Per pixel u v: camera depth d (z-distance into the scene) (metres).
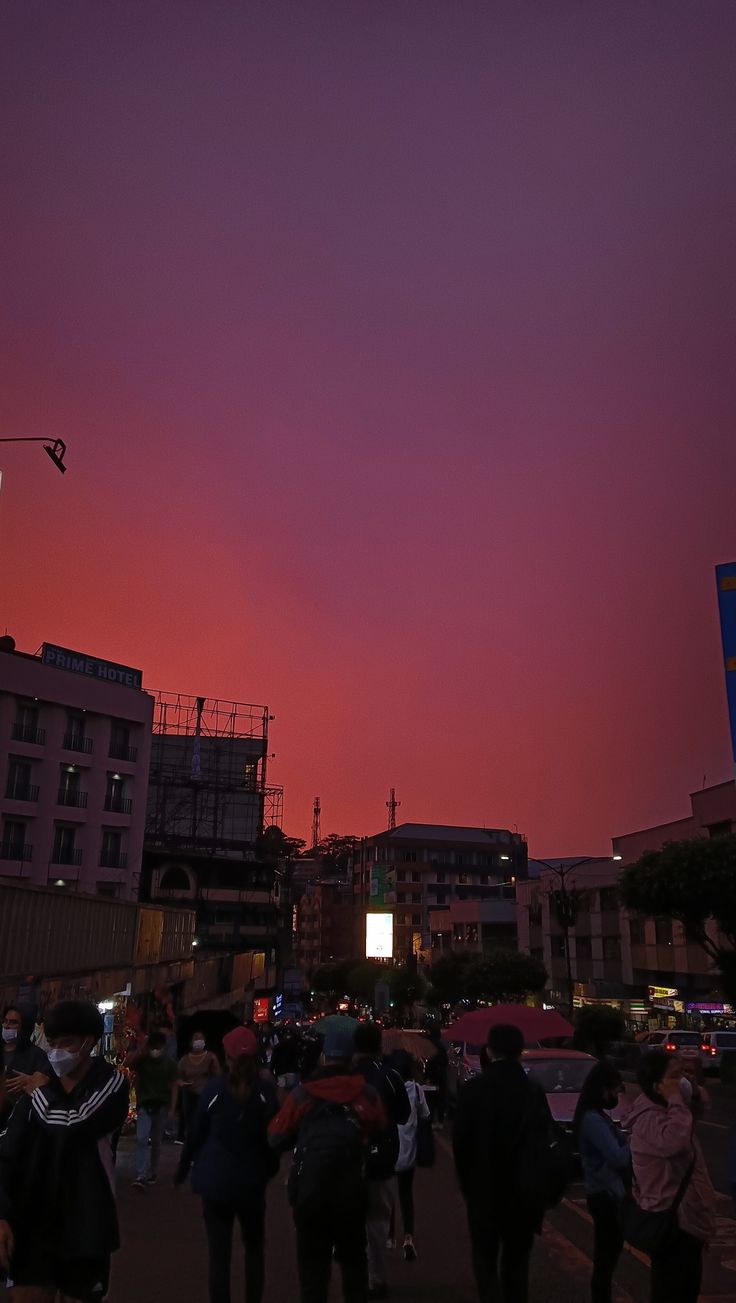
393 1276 7.56
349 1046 5.75
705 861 37.44
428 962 98.12
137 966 27.30
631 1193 5.07
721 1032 35.25
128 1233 8.89
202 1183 5.66
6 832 53.97
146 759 62.12
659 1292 4.87
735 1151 4.80
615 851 65.69
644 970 60.56
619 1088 6.06
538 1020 8.84
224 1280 5.57
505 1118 5.38
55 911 20.72
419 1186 12.12
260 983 67.38
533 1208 5.22
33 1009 7.89
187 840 71.62
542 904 73.38
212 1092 5.89
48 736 56.66
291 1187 5.34
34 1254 4.11
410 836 114.50
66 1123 4.21
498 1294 5.20
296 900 130.88
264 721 80.56
